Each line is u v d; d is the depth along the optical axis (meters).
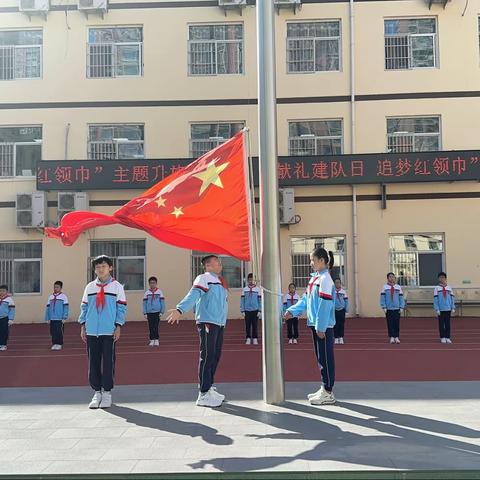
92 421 6.23
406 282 19.05
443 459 4.73
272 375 6.88
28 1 19.27
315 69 19.53
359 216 19.06
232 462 4.73
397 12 19.28
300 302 7.21
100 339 6.96
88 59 19.64
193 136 19.53
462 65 19.08
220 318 6.97
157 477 4.42
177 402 7.15
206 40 19.66
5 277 19.31
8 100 19.53
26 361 11.91
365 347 13.22
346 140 19.22
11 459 4.92
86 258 19.16
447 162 18.41
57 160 18.83
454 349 12.66
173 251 19.23
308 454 4.91
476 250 18.81
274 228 6.95
